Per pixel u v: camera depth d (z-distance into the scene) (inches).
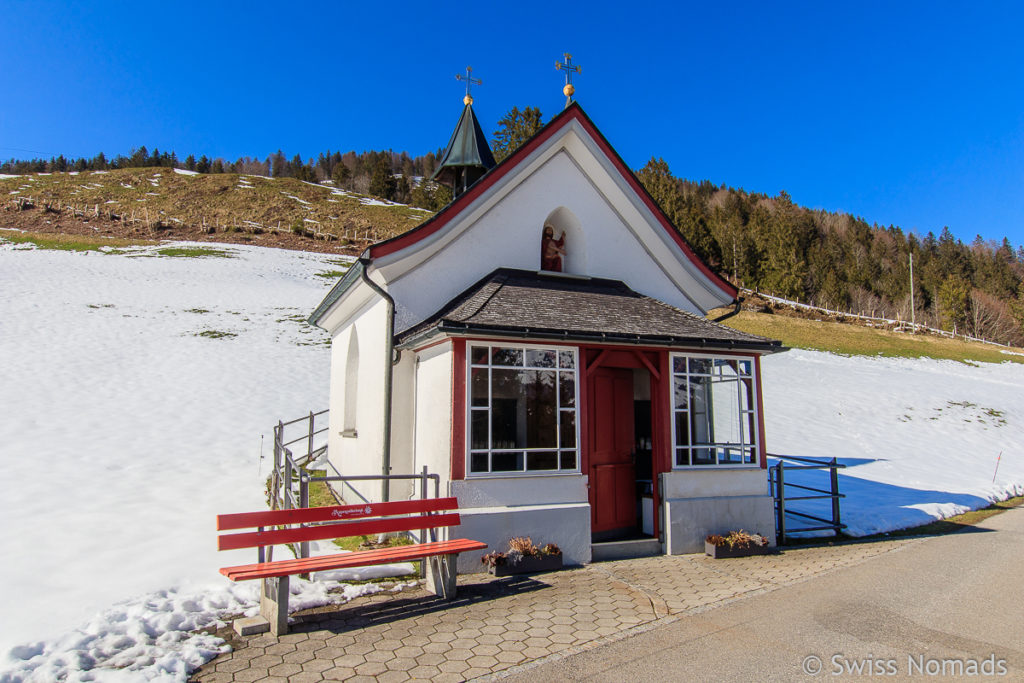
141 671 191.8
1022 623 240.8
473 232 415.8
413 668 198.4
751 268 3223.4
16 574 277.9
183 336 1166.3
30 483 462.9
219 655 209.2
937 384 1332.4
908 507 508.7
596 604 264.7
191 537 345.4
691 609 258.2
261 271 1861.5
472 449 325.1
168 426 707.4
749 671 195.2
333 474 544.1
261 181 4121.6
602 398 389.4
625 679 189.8
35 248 1919.3
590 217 459.8
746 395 403.5
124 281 1560.0
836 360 1476.4
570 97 450.0
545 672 195.2
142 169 4271.7
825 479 652.7
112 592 258.2
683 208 2859.3
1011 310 3129.9
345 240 2657.5
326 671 196.1
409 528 263.4
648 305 429.4
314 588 268.1
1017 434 1013.8
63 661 196.9
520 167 420.8
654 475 375.6
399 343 375.9
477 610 255.6
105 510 399.2
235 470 553.0
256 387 923.4
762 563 342.0
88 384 854.5
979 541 406.3
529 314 357.7
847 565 337.7
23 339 1037.2
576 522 339.0
